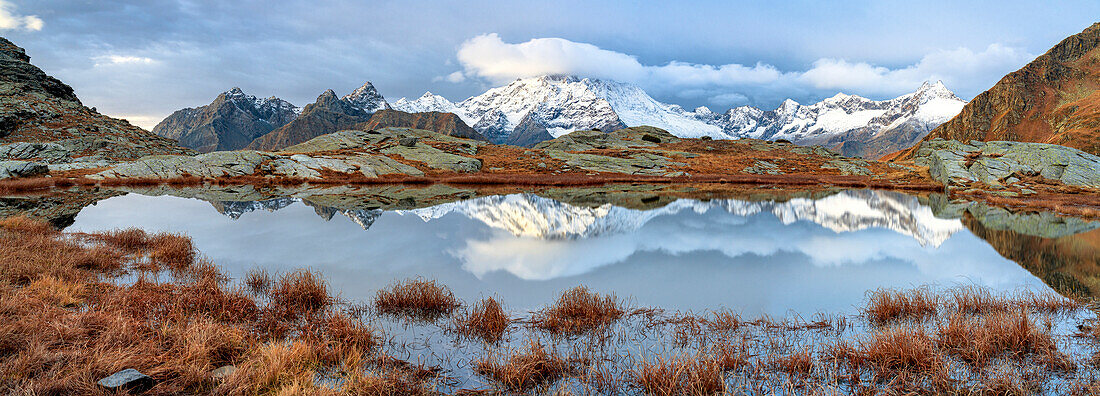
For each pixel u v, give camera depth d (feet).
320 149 385.29
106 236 74.08
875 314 44.14
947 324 39.99
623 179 279.69
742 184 270.46
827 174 333.01
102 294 42.75
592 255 76.13
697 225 111.14
